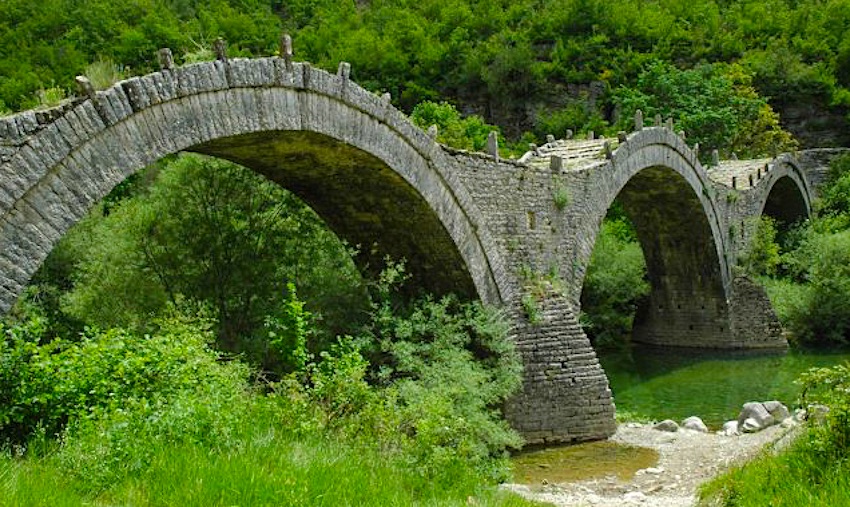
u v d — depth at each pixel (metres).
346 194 16.95
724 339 33.94
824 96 55.75
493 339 16.91
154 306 18.53
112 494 6.52
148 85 10.76
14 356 8.50
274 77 12.53
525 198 19.19
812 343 33.62
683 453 16.56
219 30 42.44
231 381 9.91
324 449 8.46
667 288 35.62
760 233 36.53
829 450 7.29
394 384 14.93
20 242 9.37
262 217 19.50
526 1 69.81
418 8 70.25
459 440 10.85
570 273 20.72
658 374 28.11
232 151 13.96
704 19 65.50
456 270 17.58
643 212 33.06
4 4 27.80
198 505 6.36
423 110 41.66
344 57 55.69
